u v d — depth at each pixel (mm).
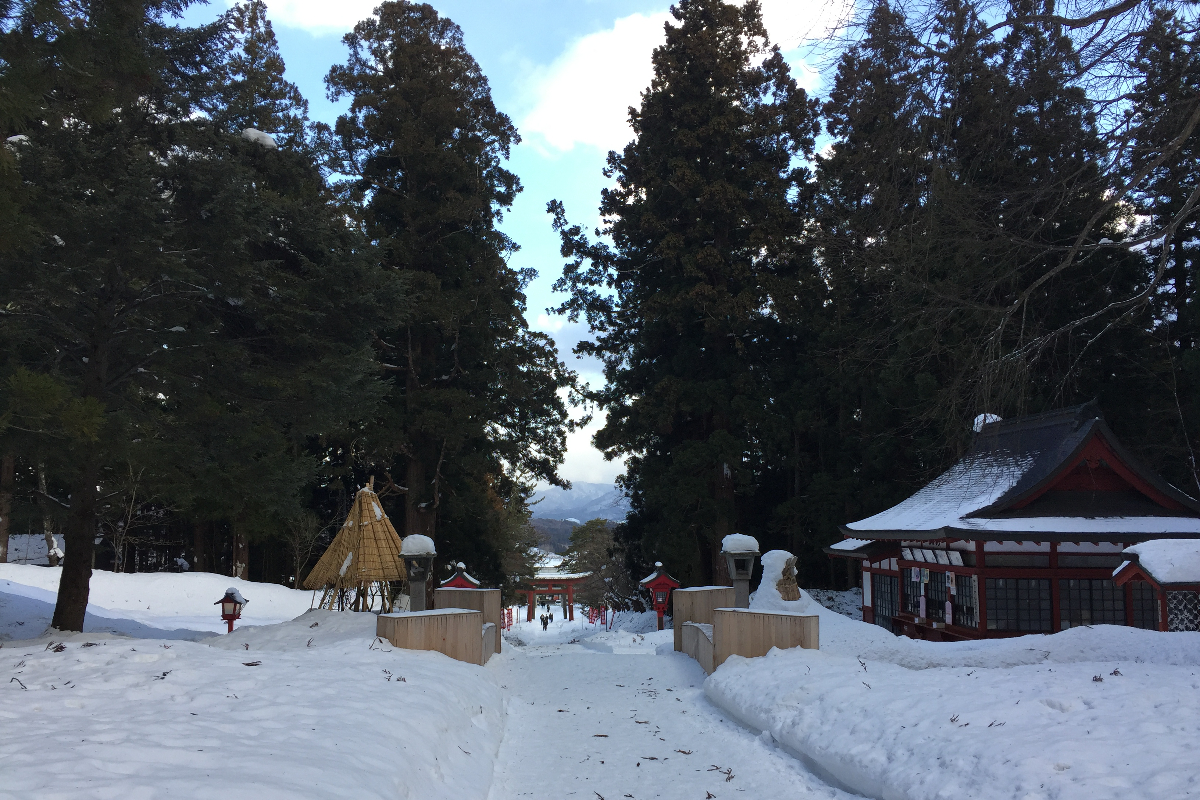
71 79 10523
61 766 5016
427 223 38250
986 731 6824
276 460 18047
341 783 5430
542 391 41906
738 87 40000
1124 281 27453
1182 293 28688
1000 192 12406
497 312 39438
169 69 16766
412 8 40219
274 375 18547
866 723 8016
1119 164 11141
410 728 7559
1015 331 12727
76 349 16578
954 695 8219
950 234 12367
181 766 5324
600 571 74125
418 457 37375
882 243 14281
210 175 15758
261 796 4832
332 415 19469
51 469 15484
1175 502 20078
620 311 43344
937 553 22484
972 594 20500
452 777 7199
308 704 7898
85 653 9797
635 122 41375
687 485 36312
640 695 13023
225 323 19250
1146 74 10914
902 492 34500
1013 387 11977
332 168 37312
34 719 6566
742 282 38281
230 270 16547
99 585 30016
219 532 45500
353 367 19438
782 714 9461
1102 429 20078
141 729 6266
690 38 38750
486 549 42188
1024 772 5723
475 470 38219
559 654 18031
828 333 36500
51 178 13930
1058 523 19656
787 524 41156
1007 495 20469
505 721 10938
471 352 39781
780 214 37406
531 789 7629
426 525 37812
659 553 37625
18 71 9398
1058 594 19797
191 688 8312
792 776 7906
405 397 37250
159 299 16562
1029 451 22094
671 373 40406
